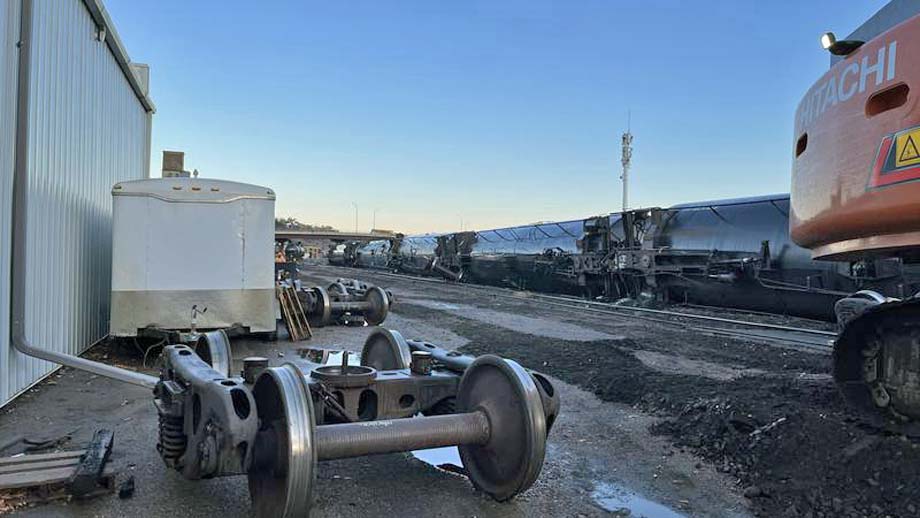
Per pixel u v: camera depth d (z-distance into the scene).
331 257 71.31
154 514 4.13
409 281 39.09
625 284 22.64
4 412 6.63
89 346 10.73
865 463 4.62
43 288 8.03
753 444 5.41
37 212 7.74
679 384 7.93
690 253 18.91
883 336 5.18
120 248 10.15
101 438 5.08
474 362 4.67
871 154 4.31
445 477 4.95
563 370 9.53
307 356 11.01
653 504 4.57
